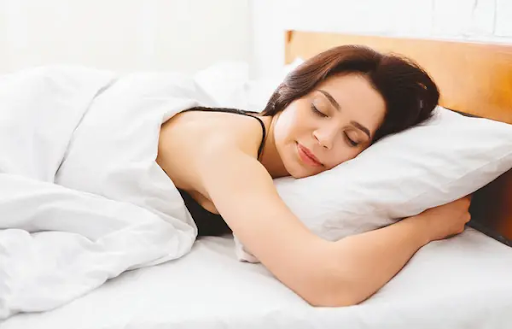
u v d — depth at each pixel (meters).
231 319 0.72
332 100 1.05
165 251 0.94
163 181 1.06
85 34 2.68
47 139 1.13
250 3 2.96
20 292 0.77
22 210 0.94
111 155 1.09
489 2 1.22
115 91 1.27
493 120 1.04
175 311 0.76
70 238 0.91
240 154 0.98
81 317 0.75
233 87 1.79
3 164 1.04
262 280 0.88
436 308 0.77
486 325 0.77
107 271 0.85
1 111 1.11
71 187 1.11
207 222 1.14
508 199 1.02
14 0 2.54
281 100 1.13
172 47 2.87
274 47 2.66
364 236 0.88
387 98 1.07
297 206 0.97
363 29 1.83
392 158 0.98
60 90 1.22
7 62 2.59
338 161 1.07
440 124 1.03
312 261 0.82
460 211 1.01
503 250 0.96
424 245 0.95
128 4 2.72
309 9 2.25
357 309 0.75
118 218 0.97
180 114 1.18
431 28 1.45
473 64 1.13
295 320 0.73
